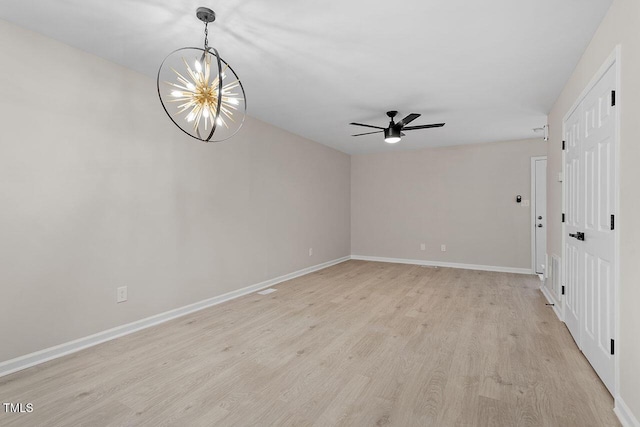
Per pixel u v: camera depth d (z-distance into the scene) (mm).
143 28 2244
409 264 6328
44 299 2352
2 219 2158
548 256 3908
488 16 2076
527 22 2141
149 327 2996
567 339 2715
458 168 6004
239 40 2387
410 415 1729
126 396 1903
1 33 2150
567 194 3008
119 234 2797
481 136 5277
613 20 1909
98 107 2654
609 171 1957
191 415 1730
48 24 2201
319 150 5867
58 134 2418
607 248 1972
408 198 6469
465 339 2717
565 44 2410
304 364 2291
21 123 2236
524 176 5500
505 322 3119
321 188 5938
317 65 2781
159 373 2166
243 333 2861
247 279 4199
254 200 4320
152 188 3055
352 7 1986
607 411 1752
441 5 1968
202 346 2590
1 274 2154
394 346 2584
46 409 1777
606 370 1957
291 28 2225
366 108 3898
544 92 3346
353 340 2705
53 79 2393
